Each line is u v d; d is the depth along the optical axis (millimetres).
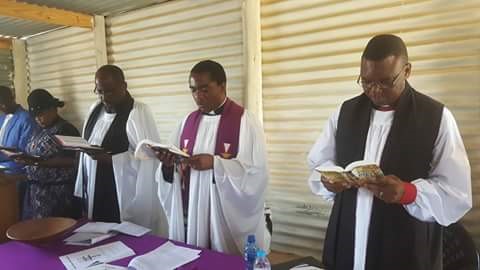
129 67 3895
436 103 1665
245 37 2986
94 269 1737
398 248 1627
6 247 2043
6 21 4172
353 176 1566
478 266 1845
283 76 2879
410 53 2346
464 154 1651
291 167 2912
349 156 1770
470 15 2162
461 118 2227
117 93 2775
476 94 2178
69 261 1837
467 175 1607
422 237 1630
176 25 3490
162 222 2957
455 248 1921
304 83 2783
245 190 2250
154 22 3645
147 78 3768
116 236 2180
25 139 3979
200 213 2262
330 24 2635
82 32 4293
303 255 2912
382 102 1680
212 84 2277
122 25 3898
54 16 3793
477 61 2160
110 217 2844
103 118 2930
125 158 2803
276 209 3008
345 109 1854
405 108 1655
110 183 2836
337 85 2641
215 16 3232
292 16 2795
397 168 1632
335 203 1843
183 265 1733
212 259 1803
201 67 2291
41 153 3289
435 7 2256
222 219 2270
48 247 2027
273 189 3008
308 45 2742
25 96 5102
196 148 2373
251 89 2982
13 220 2996
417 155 1612
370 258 1673
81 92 4453
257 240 2365
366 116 1757
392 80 1579
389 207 1652
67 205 3229
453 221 1621
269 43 2926
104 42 4031
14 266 1799
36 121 3490
